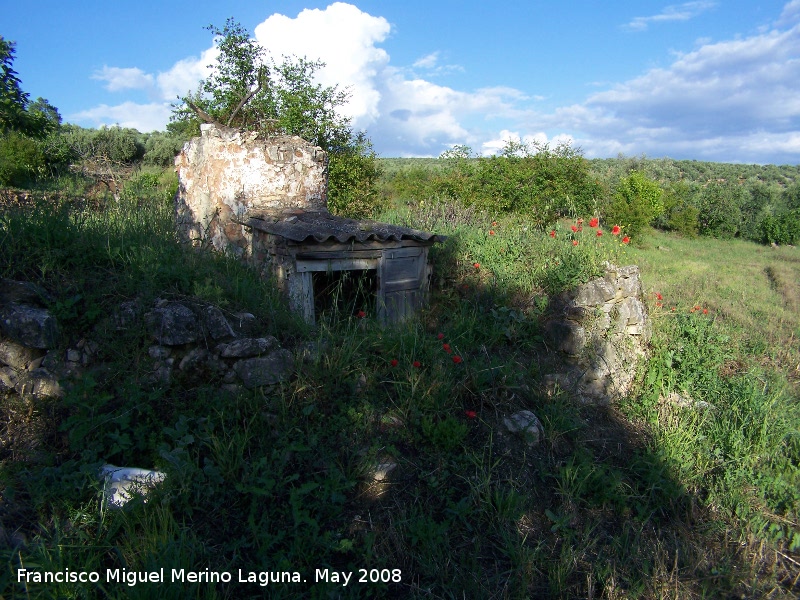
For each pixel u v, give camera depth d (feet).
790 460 18.74
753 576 14.47
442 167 61.77
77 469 12.30
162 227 22.52
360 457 14.38
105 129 89.92
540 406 18.07
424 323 22.21
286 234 19.99
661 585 13.56
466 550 13.29
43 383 13.92
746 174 214.48
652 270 47.57
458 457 15.08
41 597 9.86
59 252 15.69
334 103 52.70
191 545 11.33
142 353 14.35
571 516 14.80
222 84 52.39
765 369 25.26
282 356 15.34
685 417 19.74
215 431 13.80
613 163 176.86
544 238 27.09
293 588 11.42
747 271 52.39
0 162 52.06
